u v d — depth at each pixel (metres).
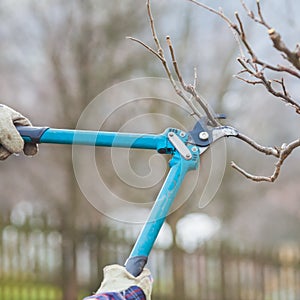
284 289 23.38
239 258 22.61
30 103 28.55
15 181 30.72
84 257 20.77
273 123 29.36
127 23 25.33
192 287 21.92
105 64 25.20
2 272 19.86
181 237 21.94
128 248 20.75
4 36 28.05
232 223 35.16
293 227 43.41
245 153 26.84
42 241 20.48
